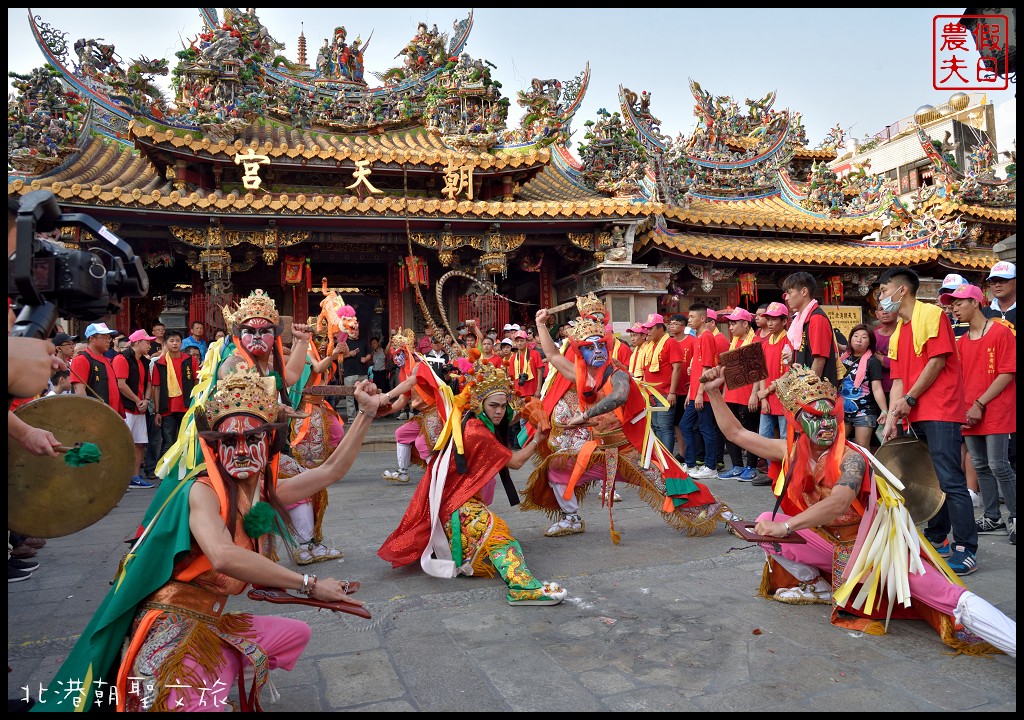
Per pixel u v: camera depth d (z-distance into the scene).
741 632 3.47
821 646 3.28
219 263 12.02
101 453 2.52
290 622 2.70
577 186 15.12
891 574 3.32
